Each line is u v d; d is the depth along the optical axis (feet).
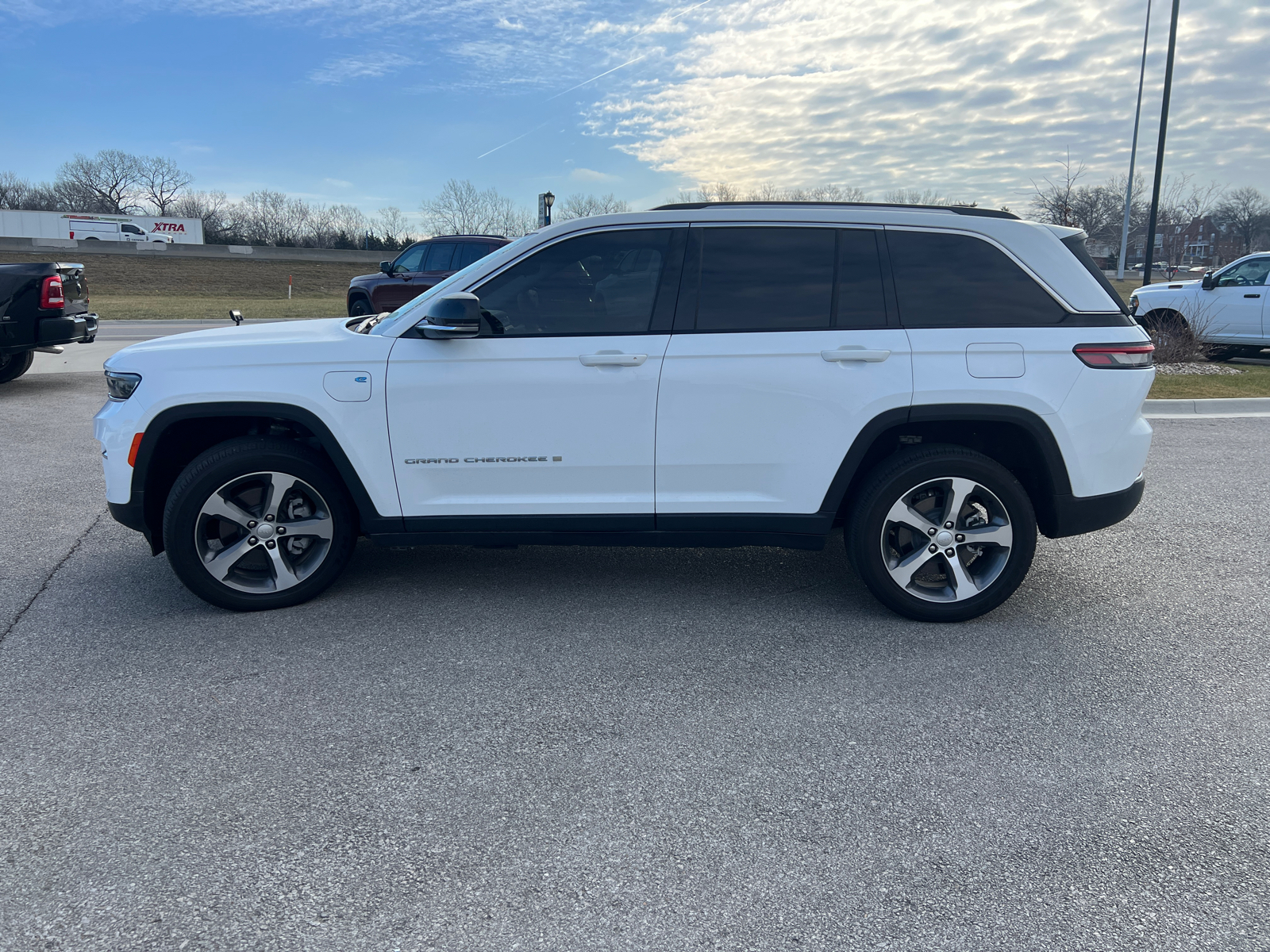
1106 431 12.12
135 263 161.07
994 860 7.55
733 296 12.26
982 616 12.98
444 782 8.68
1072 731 9.68
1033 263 12.12
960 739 9.51
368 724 9.79
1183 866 7.45
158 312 76.69
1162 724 9.83
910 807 8.30
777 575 14.67
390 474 12.52
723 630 12.42
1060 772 8.88
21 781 8.66
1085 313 12.12
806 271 12.25
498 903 7.02
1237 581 14.46
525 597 13.66
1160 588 14.15
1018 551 12.35
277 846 7.70
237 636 12.14
